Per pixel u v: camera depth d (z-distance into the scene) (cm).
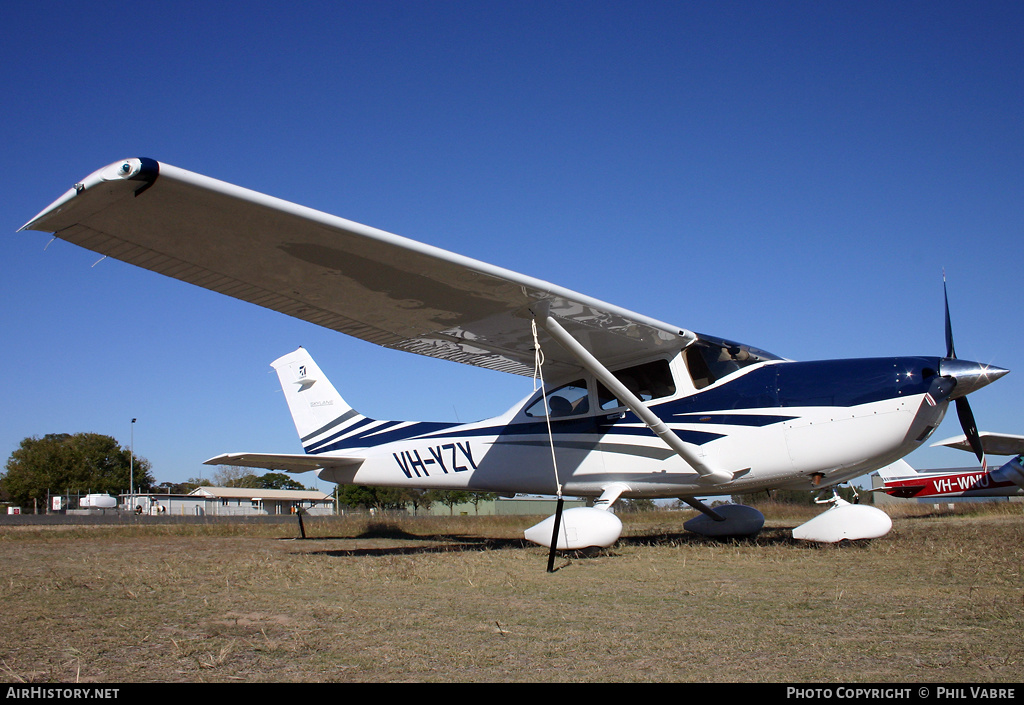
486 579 508
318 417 1159
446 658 280
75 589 473
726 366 756
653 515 2075
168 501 4872
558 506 573
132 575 548
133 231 488
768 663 266
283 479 7519
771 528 1063
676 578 494
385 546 891
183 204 461
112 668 269
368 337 748
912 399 664
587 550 714
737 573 512
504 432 908
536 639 311
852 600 389
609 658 278
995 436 1672
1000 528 916
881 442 669
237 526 1402
